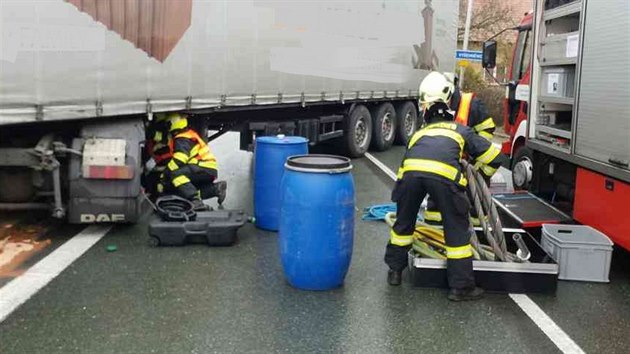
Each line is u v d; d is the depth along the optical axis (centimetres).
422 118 535
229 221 623
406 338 420
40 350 388
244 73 827
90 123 616
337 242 489
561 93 683
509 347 412
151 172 736
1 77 489
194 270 541
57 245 598
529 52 871
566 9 655
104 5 580
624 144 525
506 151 909
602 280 541
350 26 1110
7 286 490
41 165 578
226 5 775
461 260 486
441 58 1520
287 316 450
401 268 520
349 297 491
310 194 478
